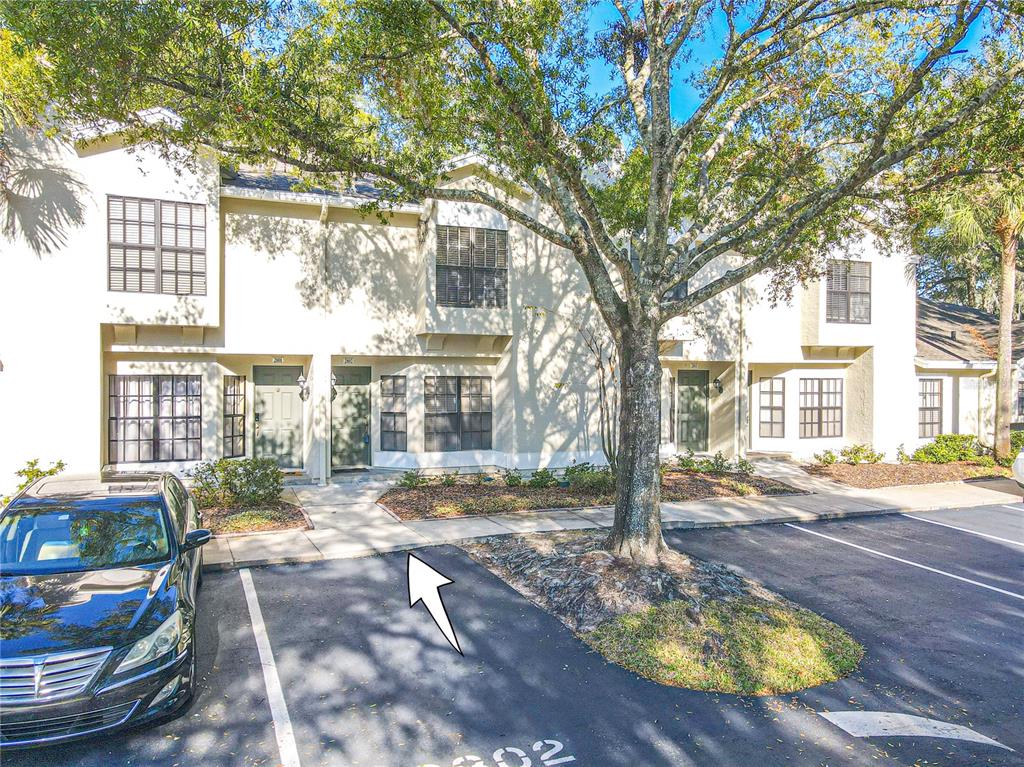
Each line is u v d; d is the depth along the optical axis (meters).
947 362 19.66
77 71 7.28
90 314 12.26
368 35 8.34
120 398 13.23
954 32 7.56
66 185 12.12
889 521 13.10
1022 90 8.85
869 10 8.60
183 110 8.58
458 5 8.30
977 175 10.09
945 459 19.00
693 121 8.73
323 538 10.20
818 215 9.11
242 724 5.18
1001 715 5.70
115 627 4.97
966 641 7.26
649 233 8.74
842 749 5.07
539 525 11.24
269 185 14.27
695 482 15.51
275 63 8.29
